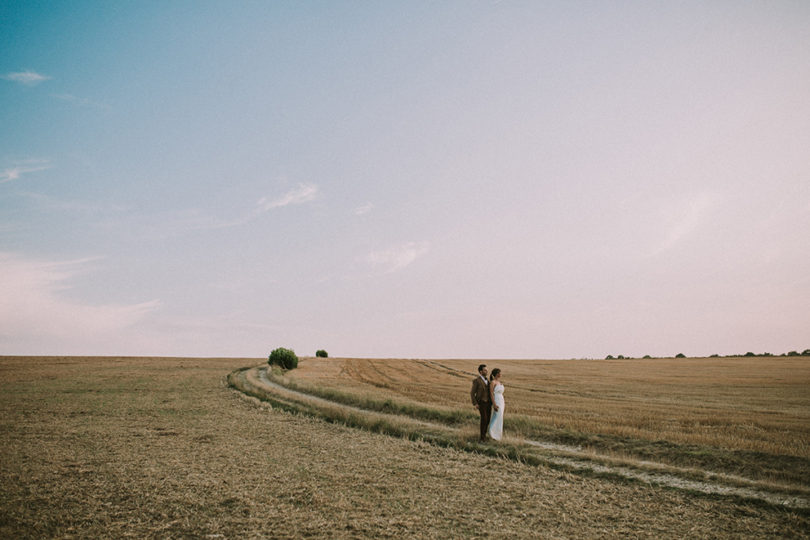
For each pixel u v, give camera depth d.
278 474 10.53
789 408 23.69
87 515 7.73
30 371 47.78
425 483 9.96
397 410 21.66
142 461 11.71
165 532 7.04
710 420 18.38
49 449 13.06
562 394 31.61
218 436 15.40
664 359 92.44
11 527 7.16
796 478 10.05
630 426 16.81
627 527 7.56
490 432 14.41
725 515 8.15
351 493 9.16
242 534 6.96
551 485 9.95
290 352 59.28
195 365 59.84
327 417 19.98
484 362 76.88
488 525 7.50
